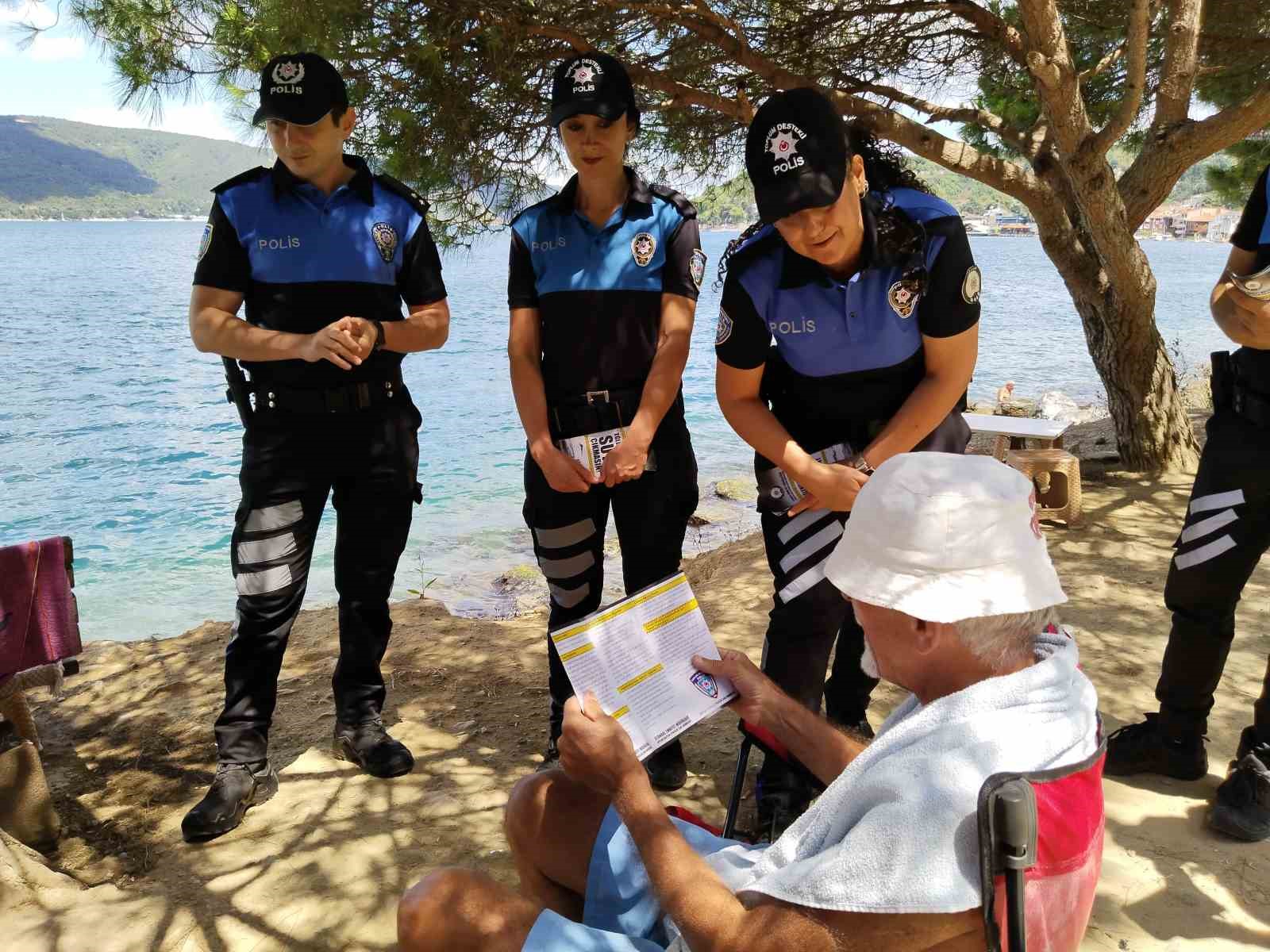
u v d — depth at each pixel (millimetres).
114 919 2842
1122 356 7312
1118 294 7027
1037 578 1471
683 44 5941
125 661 4938
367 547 3582
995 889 1284
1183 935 2629
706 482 13352
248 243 3295
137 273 88312
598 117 3104
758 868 1594
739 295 2918
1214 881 2840
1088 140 6098
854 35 6688
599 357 3289
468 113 5047
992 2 6914
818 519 2967
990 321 38438
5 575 3285
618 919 1886
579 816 1991
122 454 17406
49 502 14344
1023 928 1267
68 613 3416
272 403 3352
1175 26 6363
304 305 3314
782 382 3115
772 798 3002
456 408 20672
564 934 1706
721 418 18281
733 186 6883
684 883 1560
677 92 5824
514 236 3385
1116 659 4309
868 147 2865
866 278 2781
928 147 6359
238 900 2934
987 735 1382
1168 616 4773
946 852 1300
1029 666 1487
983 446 8398
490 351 30953
